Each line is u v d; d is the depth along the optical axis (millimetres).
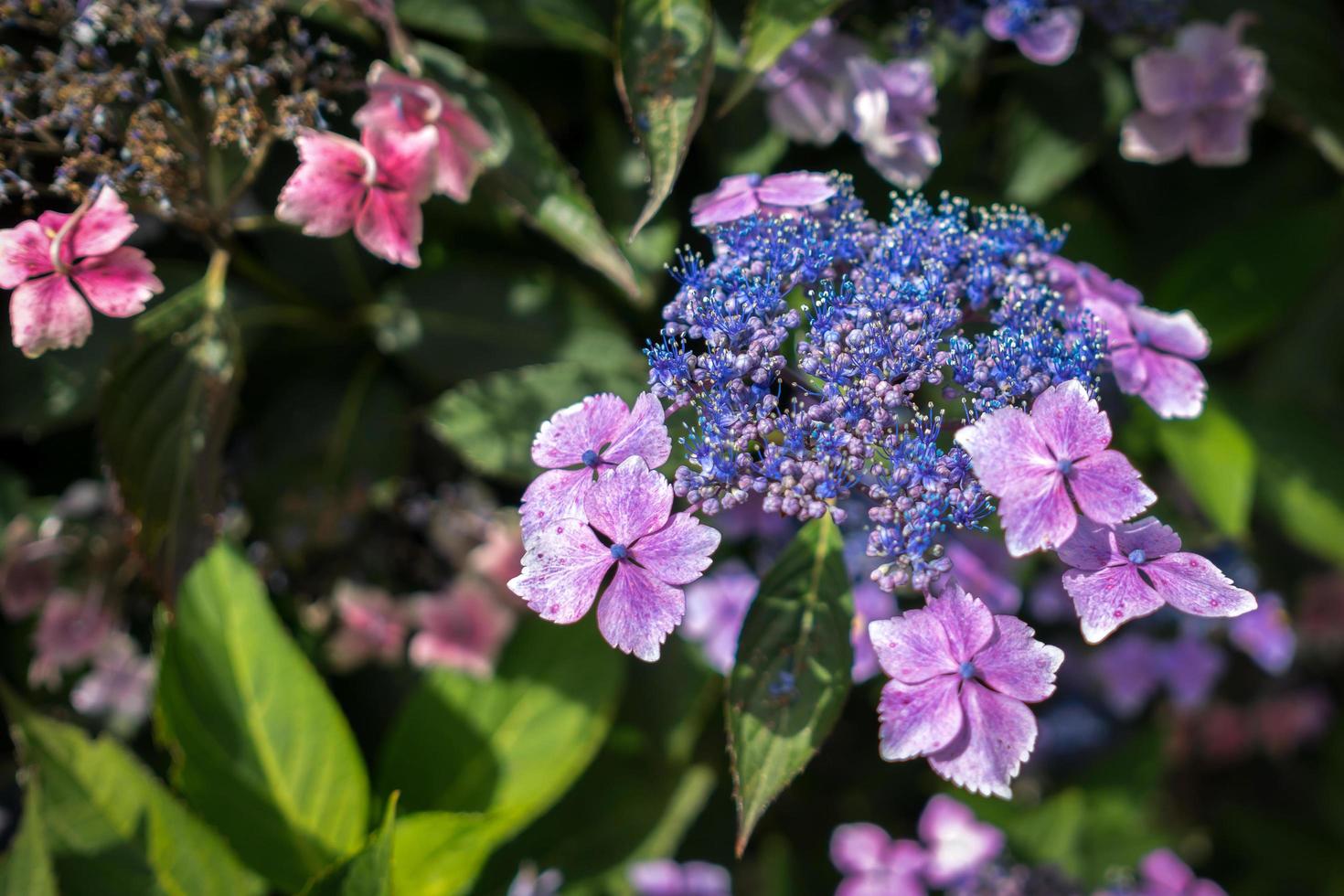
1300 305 771
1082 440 485
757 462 500
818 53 606
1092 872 795
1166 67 641
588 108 666
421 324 644
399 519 679
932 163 596
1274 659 777
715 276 518
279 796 628
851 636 530
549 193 583
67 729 602
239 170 576
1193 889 782
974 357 501
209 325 565
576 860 694
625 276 575
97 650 687
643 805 702
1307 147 722
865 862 749
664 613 484
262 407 660
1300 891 930
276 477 645
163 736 619
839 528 556
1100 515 482
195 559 561
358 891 560
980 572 597
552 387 620
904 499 491
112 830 603
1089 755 847
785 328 501
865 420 494
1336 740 947
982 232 538
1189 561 487
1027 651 488
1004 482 478
